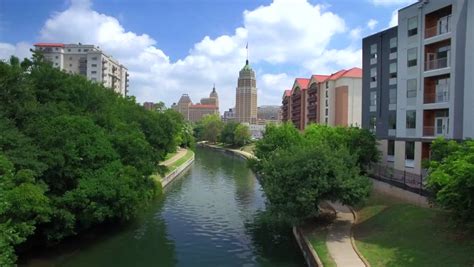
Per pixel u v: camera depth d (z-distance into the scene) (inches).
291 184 1095.6
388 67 1913.1
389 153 1850.4
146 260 989.8
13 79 1075.9
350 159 1190.9
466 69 1353.3
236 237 1199.6
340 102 3425.2
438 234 890.7
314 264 879.7
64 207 963.3
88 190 981.2
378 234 1021.8
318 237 1041.5
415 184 1322.6
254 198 1835.6
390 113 1884.8
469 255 755.4
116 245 1104.2
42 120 1048.2
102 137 1143.6
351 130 1765.5
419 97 1582.2
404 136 1665.8
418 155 1585.9
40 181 917.8
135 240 1154.7
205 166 3223.4
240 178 2517.2
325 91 3710.6
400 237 949.8
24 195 764.0
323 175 1094.4
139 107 2369.6
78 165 1033.5
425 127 1557.6
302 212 1096.8
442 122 1529.3
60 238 993.5
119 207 1087.0
